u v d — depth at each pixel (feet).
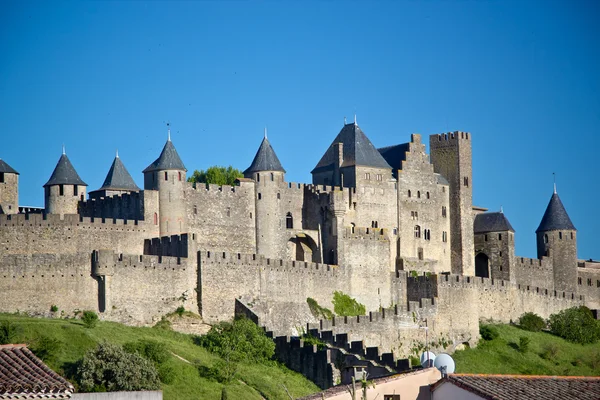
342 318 526.57
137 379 406.21
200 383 438.40
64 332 445.37
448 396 286.25
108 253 495.82
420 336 568.00
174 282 515.09
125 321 496.64
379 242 627.46
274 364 477.77
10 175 580.30
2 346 310.86
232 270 535.19
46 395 285.02
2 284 485.15
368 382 300.81
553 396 279.08
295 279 568.82
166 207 566.36
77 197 583.99
